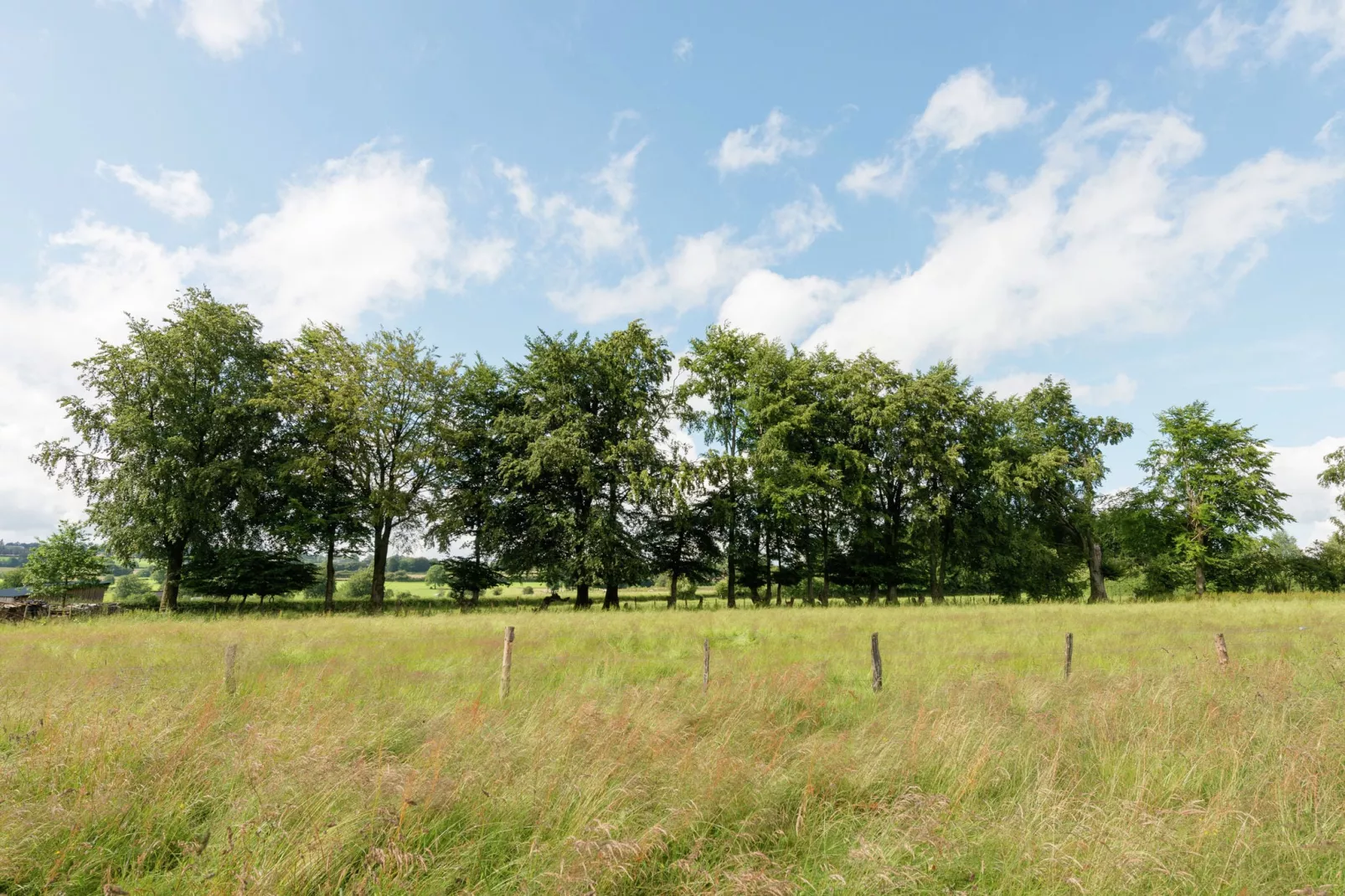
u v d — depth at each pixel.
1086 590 53.62
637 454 37.09
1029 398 47.69
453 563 40.12
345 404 35.28
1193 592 44.16
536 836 4.83
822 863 4.77
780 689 9.35
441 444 38.25
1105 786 6.07
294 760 5.66
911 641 16.17
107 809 4.91
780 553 42.78
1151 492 45.44
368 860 4.50
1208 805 5.59
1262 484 43.62
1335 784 5.89
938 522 41.69
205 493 32.66
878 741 6.88
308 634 18.50
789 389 40.84
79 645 15.65
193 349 34.56
